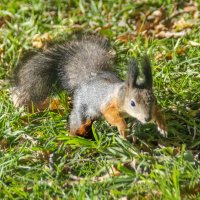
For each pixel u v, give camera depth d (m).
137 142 11.02
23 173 10.23
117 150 10.50
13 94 12.57
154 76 12.51
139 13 16.22
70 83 12.01
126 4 16.56
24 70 12.68
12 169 10.27
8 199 9.53
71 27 15.66
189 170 9.80
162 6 16.38
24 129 11.39
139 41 14.19
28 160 10.59
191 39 14.36
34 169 10.26
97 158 10.39
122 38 14.84
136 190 9.45
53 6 16.80
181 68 13.12
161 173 9.65
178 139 11.00
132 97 10.20
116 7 16.56
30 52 13.05
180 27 15.20
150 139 11.01
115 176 9.83
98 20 15.96
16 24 15.79
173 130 11.11
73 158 10.55
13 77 12.78
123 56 13.82
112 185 9.66
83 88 11.30
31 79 12.52
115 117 10.70
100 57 12.12
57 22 16.06
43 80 12.45
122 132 10.64
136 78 10.23
